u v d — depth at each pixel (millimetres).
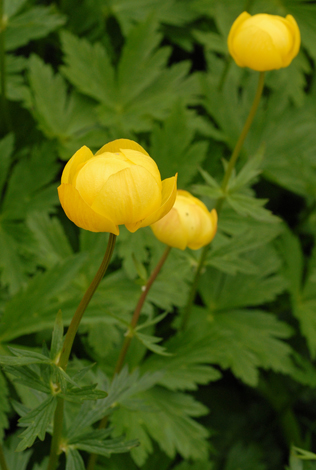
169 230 735
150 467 881
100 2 1008
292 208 1126
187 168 934
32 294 822
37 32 938
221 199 807
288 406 975
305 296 955
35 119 930
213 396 1000
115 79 1022
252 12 1052
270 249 940
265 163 997
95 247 901
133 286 878
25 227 891
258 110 1015
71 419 795
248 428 987
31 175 902
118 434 817
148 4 1033
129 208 643
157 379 731
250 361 888
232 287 929
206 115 1064
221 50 1008
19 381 673
